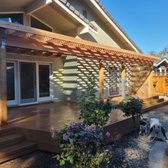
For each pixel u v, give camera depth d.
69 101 12.88
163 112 12.52
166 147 6.46
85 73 13.13
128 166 5.09
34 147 6.20
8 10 10.59
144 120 8.56
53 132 4.26
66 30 13.03
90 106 5.64
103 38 14.88
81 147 3.77
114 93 16.39
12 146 5.98
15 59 10.85
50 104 11.98
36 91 12.04
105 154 4.09
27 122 7.29
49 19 11.84
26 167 5.17
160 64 24.61
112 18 14.76
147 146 6.63
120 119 7.75
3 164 5.36
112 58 12.31
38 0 10.09
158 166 5.03
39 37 7.68
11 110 9.91
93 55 10.95
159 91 20.81
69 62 12.88
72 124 4.00
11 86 10.84
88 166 3.81
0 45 6.47
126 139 7.37
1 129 6.25
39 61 12.05
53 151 5.96
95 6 13.70
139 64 16.98
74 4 12.80
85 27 12.06
